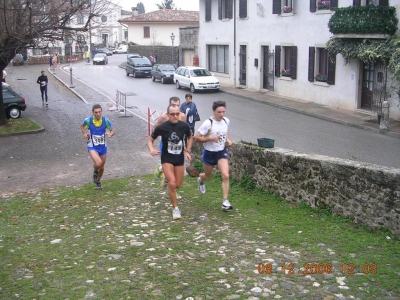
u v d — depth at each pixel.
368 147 15.28
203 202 8.33
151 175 11.08
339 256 5.57
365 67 21.08
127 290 4.94
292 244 6.04
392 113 19.56
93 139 9.51
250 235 6.48
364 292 4.63
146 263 5.66
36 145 15.57
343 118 20.00
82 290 4.99
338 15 20.67
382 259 5.42
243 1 30.36
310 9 23.88
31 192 10.04
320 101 24.09
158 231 6.90
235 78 32.72
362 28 19.19
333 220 6.88
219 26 34.16
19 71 46.06
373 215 6.41
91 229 7.21
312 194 7.48
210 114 22.36
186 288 4.91
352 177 6.70
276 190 8.30
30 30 15.41
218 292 4.77
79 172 11.93
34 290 5.05
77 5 16.34
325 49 23.44
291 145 15.55
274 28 27.41
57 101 26.86
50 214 8.22
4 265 5.84
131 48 56.22
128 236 6.73
